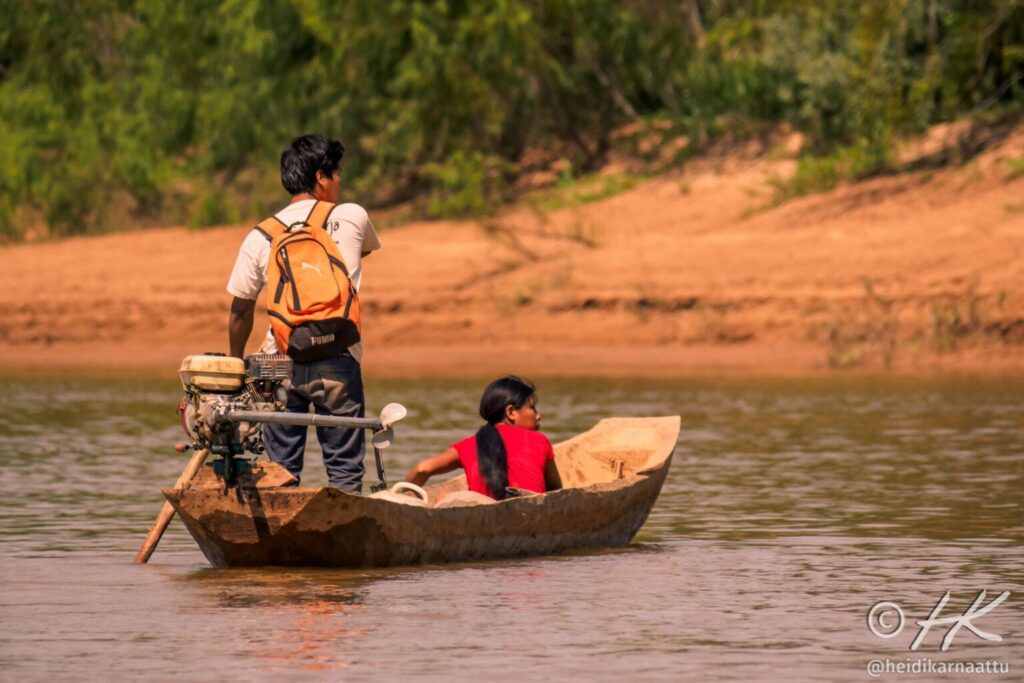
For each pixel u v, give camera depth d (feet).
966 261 300.81
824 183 361.92
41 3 511.40
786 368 279.69
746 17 430.61
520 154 457.68
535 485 106.52
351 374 101.40
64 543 107.34
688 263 323.16
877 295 295.48
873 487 134.92
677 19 440.04
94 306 358.02
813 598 86.38
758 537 109.60
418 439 170.71
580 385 248.52
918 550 103.19
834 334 289.12
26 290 367.25
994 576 93.20
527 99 448.65
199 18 477.77
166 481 141.18
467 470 107.04
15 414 209.15
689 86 443.73
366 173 463.83
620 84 456.45
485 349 313.94
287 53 454.81
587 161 441.68
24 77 508.94
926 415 198.08
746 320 304.50
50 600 85.87
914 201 337.11
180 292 359.05
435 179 447.42
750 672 69.00
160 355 330.95
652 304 314.14
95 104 494.18
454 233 385.29
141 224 478.59
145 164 474.08
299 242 100.78
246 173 476.95
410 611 82.48
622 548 105.91
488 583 91.35
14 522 117.19
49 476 144.77
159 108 476.13
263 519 93.86
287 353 100.42
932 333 283.38
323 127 444.14
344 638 75.77
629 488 108.37
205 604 84.58
